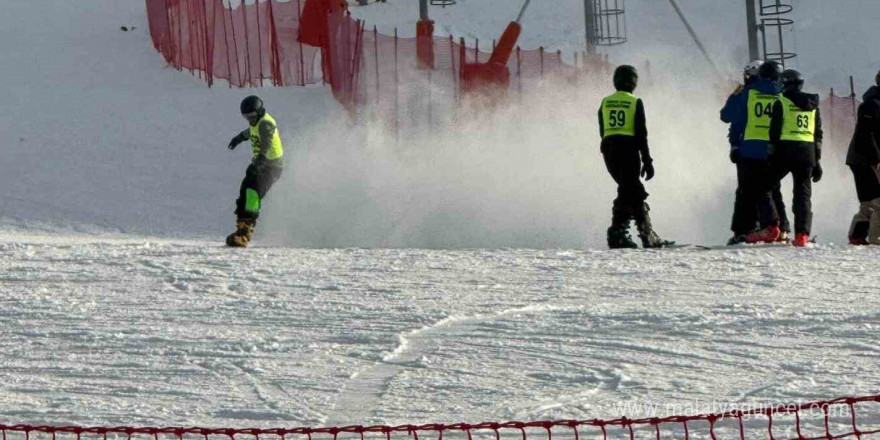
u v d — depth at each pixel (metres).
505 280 34.81
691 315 28.38
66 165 73.12
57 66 99.38
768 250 41.03
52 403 21.73
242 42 91.00
